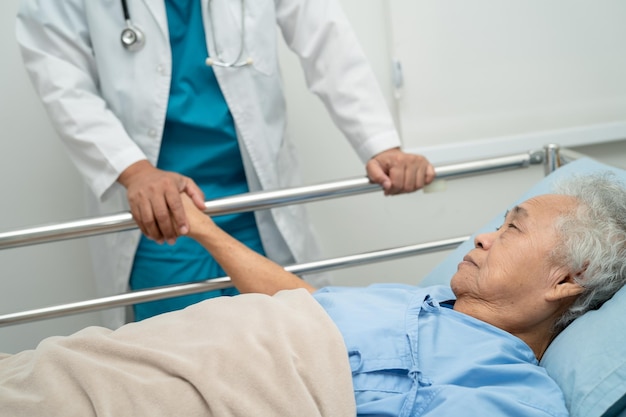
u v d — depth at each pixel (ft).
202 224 4.31
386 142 5.09
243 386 2.95
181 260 5.16
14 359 3.28
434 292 3.94
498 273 3.50
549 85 6.88
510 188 7.16
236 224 5.38
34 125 6.40
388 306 3.59
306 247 5.64
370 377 3.22
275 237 5.45
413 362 3.20
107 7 4.83
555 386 3.25
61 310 4.58
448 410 2.98
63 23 4.78
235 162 5.33
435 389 3.08
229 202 4.49
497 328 3.47
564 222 3.45
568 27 6.79
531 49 6.79
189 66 5.05
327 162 6.88
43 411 2.84
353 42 5.25
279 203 4.61
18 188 6.50
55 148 6.47
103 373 2.92
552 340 3.67
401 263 7.29
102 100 4.81
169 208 4.25
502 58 6.77
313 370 3.04
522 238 3.51
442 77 6.74
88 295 6.86
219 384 2.91
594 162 4.65
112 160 4.59
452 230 7.22
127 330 3.28
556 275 3.45
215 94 5.13
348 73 5.24
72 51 4.83
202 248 5.18
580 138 6.96
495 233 3.71
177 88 5.07
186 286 4.65
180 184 4.36
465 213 7.19
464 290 3.64
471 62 6.74
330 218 7.04
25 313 4.55
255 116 5.14
